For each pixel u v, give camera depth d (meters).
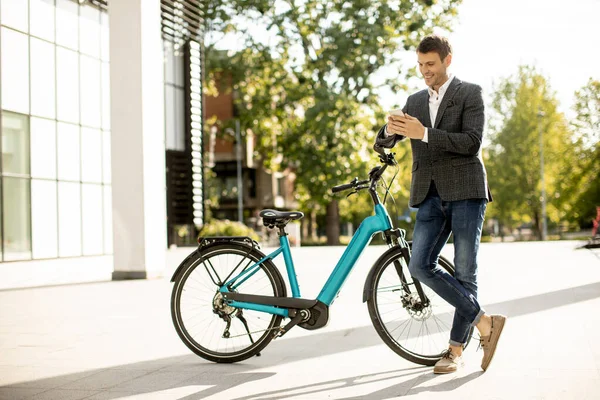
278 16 31.44
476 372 4.27
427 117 4.40
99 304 8.38
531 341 5.17
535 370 4.25
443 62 4.27
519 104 45.53
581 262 13.20
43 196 18.44
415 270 4.31
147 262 11.78
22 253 17.69
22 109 17.80
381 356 4.86
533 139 45.19
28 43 18.02
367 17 30.89
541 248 20.17
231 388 4.04
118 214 11.81
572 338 5.23
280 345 5.39
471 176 4.22
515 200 45.91
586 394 3.66
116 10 11.70
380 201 4.64
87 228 19.95
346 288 9.59
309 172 32.16
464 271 4.27
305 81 31.89
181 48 25.17
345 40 30.69
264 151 37.88
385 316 4.57
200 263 4.87
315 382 4.14
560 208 44.81
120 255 11.87
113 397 3.91
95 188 20.33
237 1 31.34
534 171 45.47
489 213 47.91
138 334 6.12
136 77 11.62
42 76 18.47
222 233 28.50
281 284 4.71
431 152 4.31
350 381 4.14
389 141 4.50
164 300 8.62
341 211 49.31
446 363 4.30
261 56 33.03
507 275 10.65
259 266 4.75
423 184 4.34
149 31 11.80
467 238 4.24
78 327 6.59
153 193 11.89
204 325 4.87
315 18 31.73
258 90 35.53
